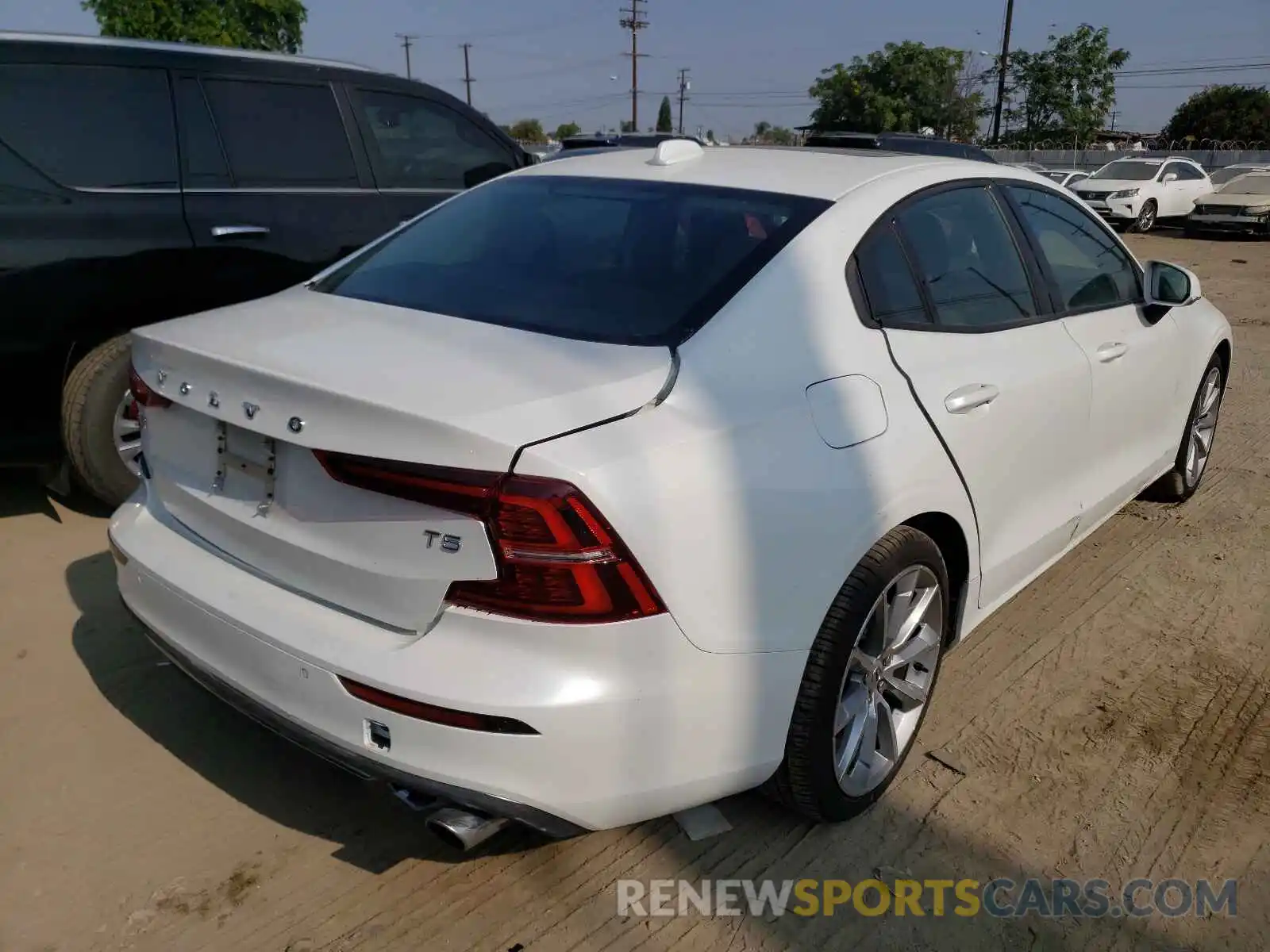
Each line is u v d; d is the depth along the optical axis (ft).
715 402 7.25
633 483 6.48
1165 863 8.63
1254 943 7.83
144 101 14.12
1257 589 13.70
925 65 130.21
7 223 12.73
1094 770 9.80
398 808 8.91
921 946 7.69
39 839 8.32
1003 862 8.57
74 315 13.34
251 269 14.92
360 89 16.60
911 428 8.46
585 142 36.40
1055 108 135.03
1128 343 12.45
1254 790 9.59
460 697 6.37
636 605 6.52
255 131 15.23
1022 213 11.21
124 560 8.45
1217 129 192.44
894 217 9.29
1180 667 11.69
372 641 6.79
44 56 13.38
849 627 7.90
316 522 7.11
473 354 7.40
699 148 10.70
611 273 8.55
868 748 8.78
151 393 8.39
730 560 6.95
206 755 9.48
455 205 10.61
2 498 15.24
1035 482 10.62
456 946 7.47
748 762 7.48
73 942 7.37
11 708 10.02
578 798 6.70
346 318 8.41
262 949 7.37
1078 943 7.77
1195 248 60.85
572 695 6.43
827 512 7.55
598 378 7.05
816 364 7.97
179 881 7.96
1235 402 23.29
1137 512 16.29
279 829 8.58
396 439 6.48
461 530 6.39
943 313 9.48
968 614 10.07
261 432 7.13
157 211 13.96
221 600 7.48
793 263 8.31
